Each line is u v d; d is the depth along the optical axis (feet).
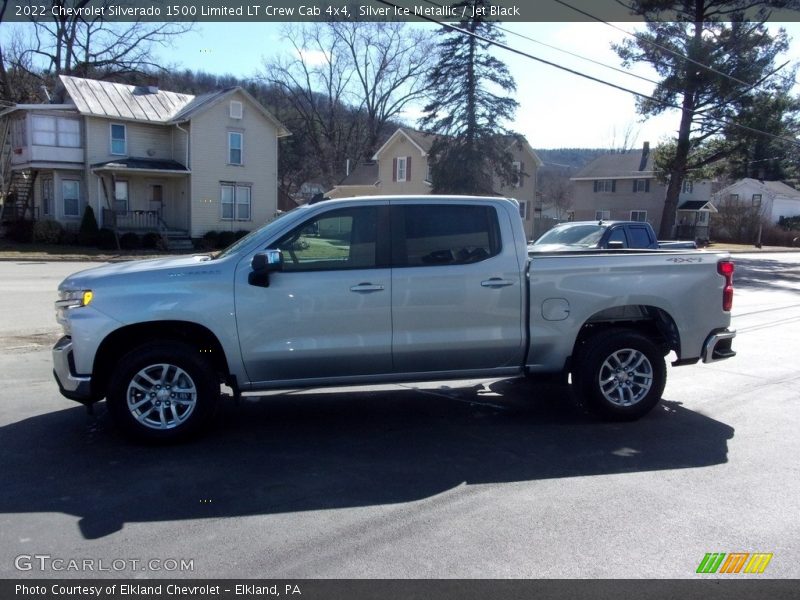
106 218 111.86
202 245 114.73
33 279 61.98
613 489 15.05
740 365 28.53
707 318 20.63
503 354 19.40
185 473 15.93
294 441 18.38
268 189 125.18
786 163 162.20
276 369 18.20
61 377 17.58
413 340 18.63
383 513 13.78
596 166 198.90
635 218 188.03
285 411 21.34
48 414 20.58
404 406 21.99
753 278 75.92
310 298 18.02
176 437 17.84
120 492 14.79
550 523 13.29
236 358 17.92
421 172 149.89
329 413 21.12
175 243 110.93
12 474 15.80
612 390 20.07
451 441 18.43
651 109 120.47
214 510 13.89
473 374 19.53
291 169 215.72
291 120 210.38
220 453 17.34
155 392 17.83
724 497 14.58
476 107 120.98
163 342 17.79
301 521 13.38
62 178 110.01
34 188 116.88
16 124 111.55
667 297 20.12
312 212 18.45
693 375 26.66
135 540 12.56
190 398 17.93
